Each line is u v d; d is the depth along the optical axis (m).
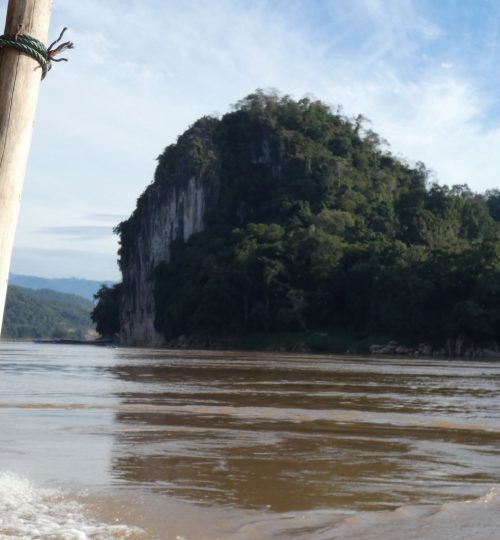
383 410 17.03
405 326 87.25
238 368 38.69
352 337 95.44
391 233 125.31
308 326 104.62
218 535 5.97
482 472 9.18
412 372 37.59
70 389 21.31
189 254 131.75
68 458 9.55
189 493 7.62
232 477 8.60
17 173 4.76
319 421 14.63
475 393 22.91
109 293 160.75
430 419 15.23
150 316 138.88
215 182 143.12
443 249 91.06
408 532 6.11
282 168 143.38
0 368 33.84
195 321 112.62
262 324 107.38
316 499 7.47
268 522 6.44
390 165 157.88
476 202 149.12
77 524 6.11
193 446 10.99
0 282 4.60
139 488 7.79
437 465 9.67
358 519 6.55
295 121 153.38
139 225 149.12
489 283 82.69
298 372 35.16
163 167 152.00
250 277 108.69
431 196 140.75
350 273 101.31
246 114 153.75
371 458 10.19
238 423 14.04
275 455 10.32
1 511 6.47
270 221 132.62
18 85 4.79
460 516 6.70
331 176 136.25
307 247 108.06
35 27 4.84
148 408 16.25
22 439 11.09
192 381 26.50
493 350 81.12
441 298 88.44
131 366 38.56
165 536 5.87
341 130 156.25
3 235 4.64
